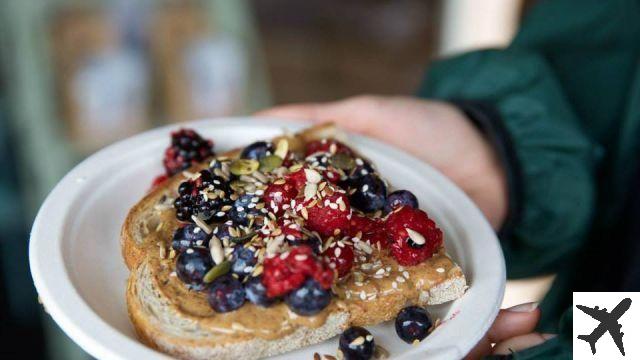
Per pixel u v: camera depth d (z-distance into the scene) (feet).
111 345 1.21
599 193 1.81
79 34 2.26
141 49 2.35
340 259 1.31
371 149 1.63
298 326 1.28
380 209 1.42
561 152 1.72
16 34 2.21
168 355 1.28
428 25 3.86
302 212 1.33
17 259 2.30
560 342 1.36
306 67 3.60
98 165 1.51
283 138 1.53
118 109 2.35
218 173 1.41
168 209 1.44
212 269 1.28
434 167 1.70
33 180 2.32
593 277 1.81
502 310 1.45
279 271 1.24
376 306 1.33
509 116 1.75
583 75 1.86
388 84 3.56
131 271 1.38
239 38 2.48
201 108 2.51
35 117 2.25
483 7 3.02
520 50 1.82
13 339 2.24
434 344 1.27
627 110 1.74
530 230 1.72
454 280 1.36
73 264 1.34
